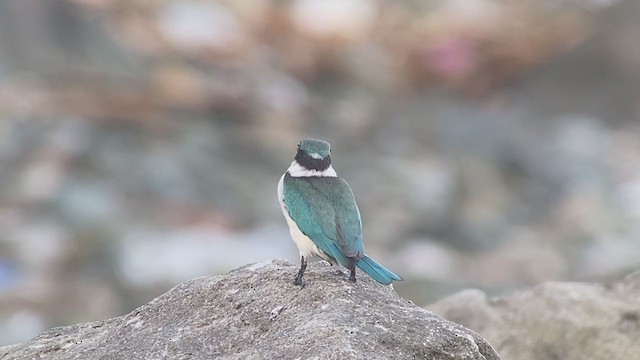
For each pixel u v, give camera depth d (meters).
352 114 22.50
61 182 17.41
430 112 23.05
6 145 18.48
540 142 21.58
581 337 8.13
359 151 20.66
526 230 17.95
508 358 8.21
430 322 5.63
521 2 27.66
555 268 16.19
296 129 21.23
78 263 15.34
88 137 19.06
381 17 27.08
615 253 16.59
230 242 16.28
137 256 15.51
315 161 6.77
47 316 13.92
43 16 22.94
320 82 24.23
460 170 20.14
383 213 17.88
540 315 8.38
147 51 23.36
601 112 23.48
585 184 19.73
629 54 24.14
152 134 19.80
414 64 24.95
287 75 23.97
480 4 27.84
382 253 16.38
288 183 6.73
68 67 22.05
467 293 8.88
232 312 6.01
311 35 25.48
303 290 6.05
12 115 19.44
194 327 5.94
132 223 16.53
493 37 25.67
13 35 22.34
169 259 15.48
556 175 20.12
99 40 23.08
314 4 26.52
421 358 5.36
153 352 5.74
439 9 27.33
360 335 5.40
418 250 16.66
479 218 18.11
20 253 15.26
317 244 6.48
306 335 5.43
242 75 23.22
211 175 18.58
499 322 8.46
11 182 17.27
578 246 17.19
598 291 8.69
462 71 24.88
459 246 17.19
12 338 13.35
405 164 20.16
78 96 20.78
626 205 18.80
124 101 20.66
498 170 20.45
